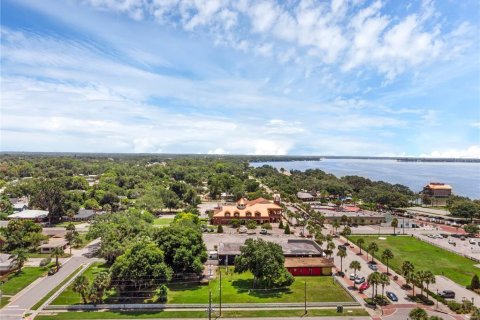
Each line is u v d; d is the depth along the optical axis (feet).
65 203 636.89
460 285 334.24
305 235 530.68
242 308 284.00
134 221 459.32
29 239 427.74
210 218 642.22
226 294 306.96
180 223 471.62
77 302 287.69
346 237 522.47
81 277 285.23
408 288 327.06
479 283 322.55
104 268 370.12
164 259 327.47
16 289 313.73
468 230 552.00
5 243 420.36
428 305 291.58
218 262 386.93
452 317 269.23
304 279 348.18
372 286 323.16
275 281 310.04
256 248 322.55
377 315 272.72
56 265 366.43
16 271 359.66
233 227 593.01
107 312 274.77
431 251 452.76
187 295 303.48
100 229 419.13
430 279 294.66
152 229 419.95
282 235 519.19
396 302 296.71
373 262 395.14
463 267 387.55
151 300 292.61
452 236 546.26
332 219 634.43
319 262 370.73
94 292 279.69
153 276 291.58
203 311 277.23
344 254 372.99
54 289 314.96
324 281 342.64
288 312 276.62
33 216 597.52
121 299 293.23
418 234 553.64
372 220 632.79
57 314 270.05
